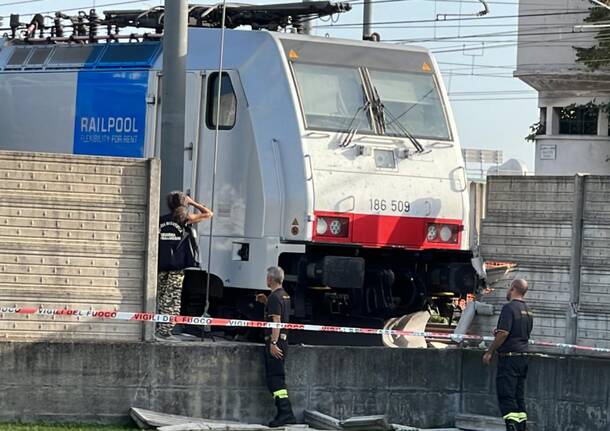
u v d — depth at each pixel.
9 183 48.31
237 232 61.72
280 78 61.28
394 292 64.94
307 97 61.38
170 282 53.97
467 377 54.84
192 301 64.50
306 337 63.72
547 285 58.06
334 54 63.06
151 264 49.88
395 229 62.34
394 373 53.59
